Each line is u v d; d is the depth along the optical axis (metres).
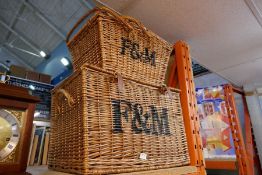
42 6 4.16
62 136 0.73
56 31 4.54
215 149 1.71
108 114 0.64
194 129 0.92
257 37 1.20
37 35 5.16
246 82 2.13
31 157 0.99
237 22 1.04
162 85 0.84
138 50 0.82
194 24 1.04
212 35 1.15
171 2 0.88
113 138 0.62
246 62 1.57
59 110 0.78
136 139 0.68
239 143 1.65
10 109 0.67
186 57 1.07
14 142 0.65
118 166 0.60
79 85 0.65
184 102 0.96
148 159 0.69
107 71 0.68
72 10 3.88
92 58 0.76
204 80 2.39
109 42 0.73
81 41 0.85
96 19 0.74
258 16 1.00
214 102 1.83
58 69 4.89
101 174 0.56
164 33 1.10
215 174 1.96
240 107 2.27
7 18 5.02
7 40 5.77
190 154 0.88
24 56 6.20
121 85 0.69
